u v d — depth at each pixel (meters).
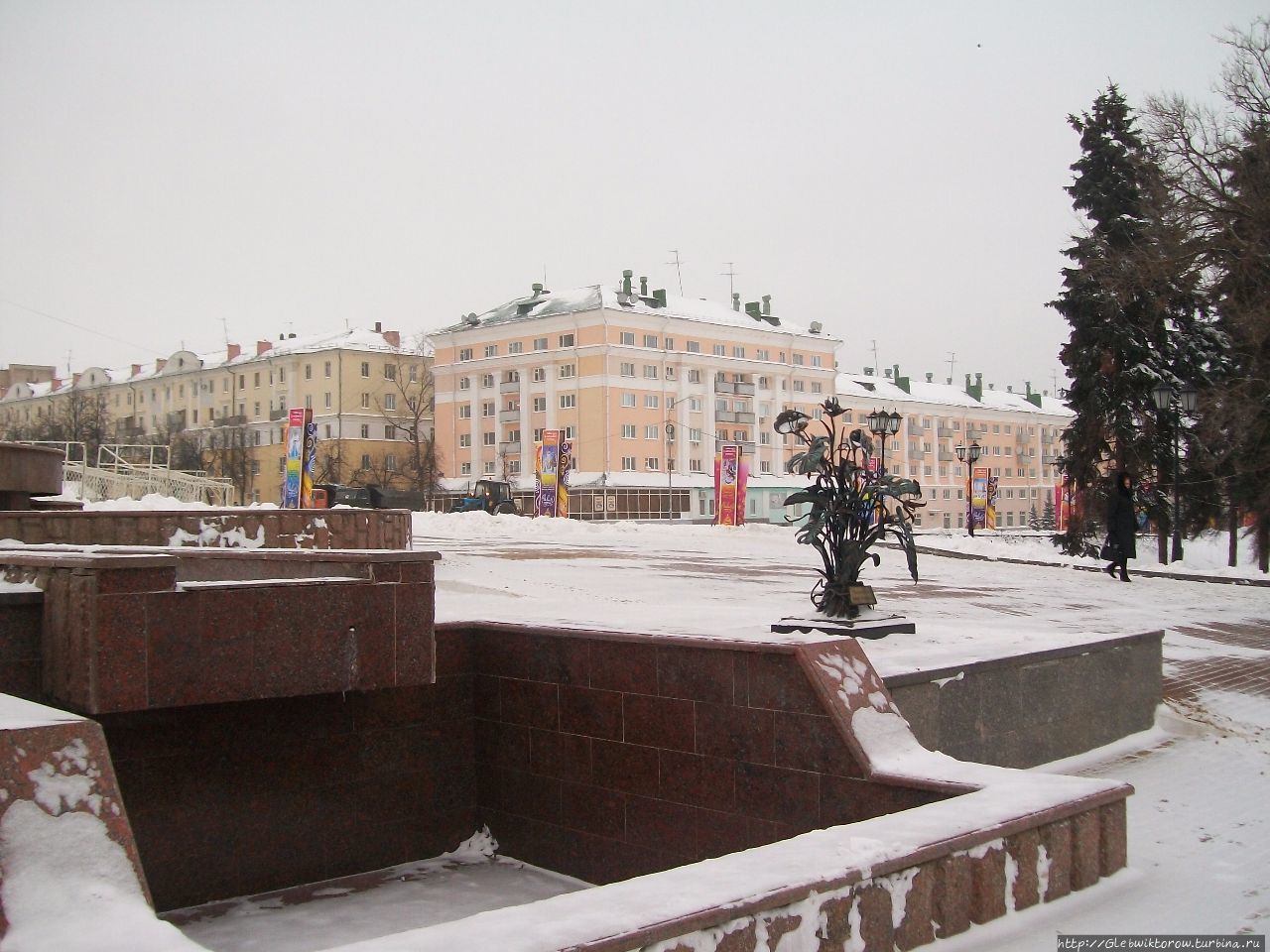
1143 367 37.38
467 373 82.38
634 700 8.91
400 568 8.26
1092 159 39.19
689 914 3.98
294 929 8.32
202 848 8.93
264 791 9.23
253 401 93.81
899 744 7.37
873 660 8.55
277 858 9.28
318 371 88.88
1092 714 9.73
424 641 8.38
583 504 73.75
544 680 9.69
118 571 7.03
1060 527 55.47
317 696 9.52
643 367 76.62
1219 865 6.45
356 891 9.25
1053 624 14.98
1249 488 33.81
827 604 10.44
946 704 8.28
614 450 74.50
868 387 98.94
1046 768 9.10
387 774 9.87
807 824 7.58
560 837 9.55
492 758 10.16
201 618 7.38
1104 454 39.06
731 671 8.15
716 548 30.70
